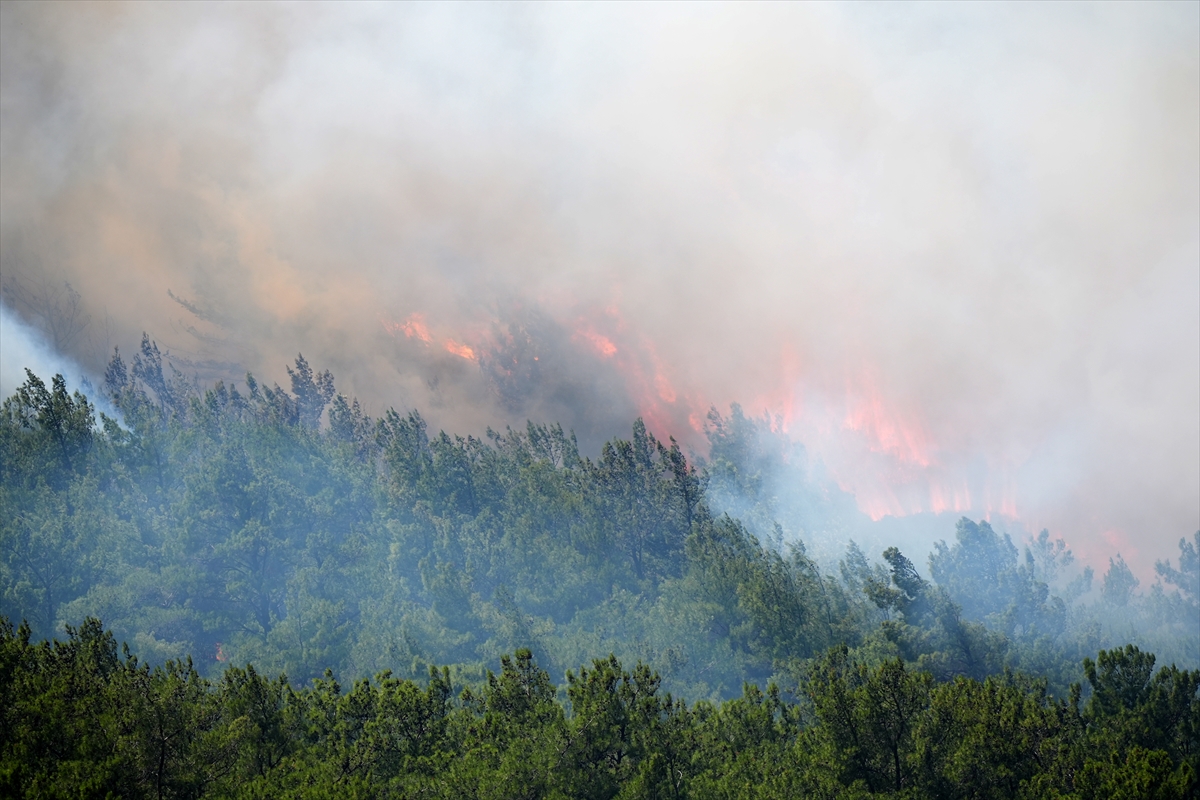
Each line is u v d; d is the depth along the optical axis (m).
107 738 35.31
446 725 44.75
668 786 41.06
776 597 71.75
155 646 65.81
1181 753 46.78
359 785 36.19
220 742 37.66
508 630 70.56
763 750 44.94
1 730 34.72
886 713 44.19
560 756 41.69
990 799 42.19
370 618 72.12
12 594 64.81
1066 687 62.84
